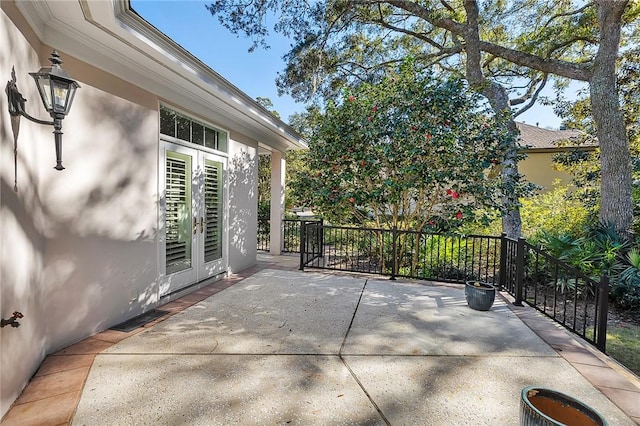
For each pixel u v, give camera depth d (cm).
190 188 449
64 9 242
